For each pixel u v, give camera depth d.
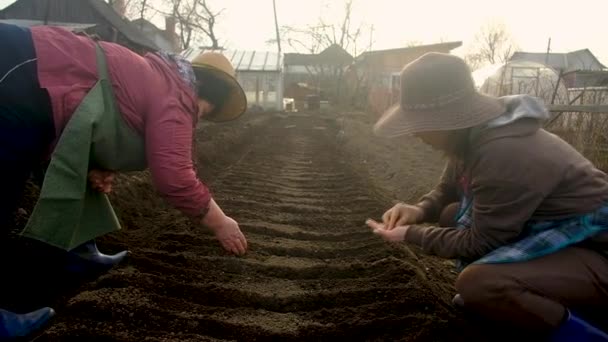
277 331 2.83
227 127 15.33
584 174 2.36
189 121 2.53
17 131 2.30
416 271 3.61
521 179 2.29
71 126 2.27
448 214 3.00
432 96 2.41
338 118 25.75
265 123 21.48
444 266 4.32
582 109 7.97
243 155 10.98
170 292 3.19
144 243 4.19
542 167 2.29
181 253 3.96
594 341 2.27
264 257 4.07
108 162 2.48
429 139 2.57
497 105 2.43
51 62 2.31
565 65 53.81
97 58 2.38
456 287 2.55
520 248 2.40
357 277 3.77
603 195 2.36
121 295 2.95
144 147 2.52
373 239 4.68
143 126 2.46
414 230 2.73
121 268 3.43
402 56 41.91
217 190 6.82
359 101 36.94
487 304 2.42
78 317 2.74
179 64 2.56
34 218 2.30
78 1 26.02
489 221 2.38
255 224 5.02
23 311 2.96
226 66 2.71
